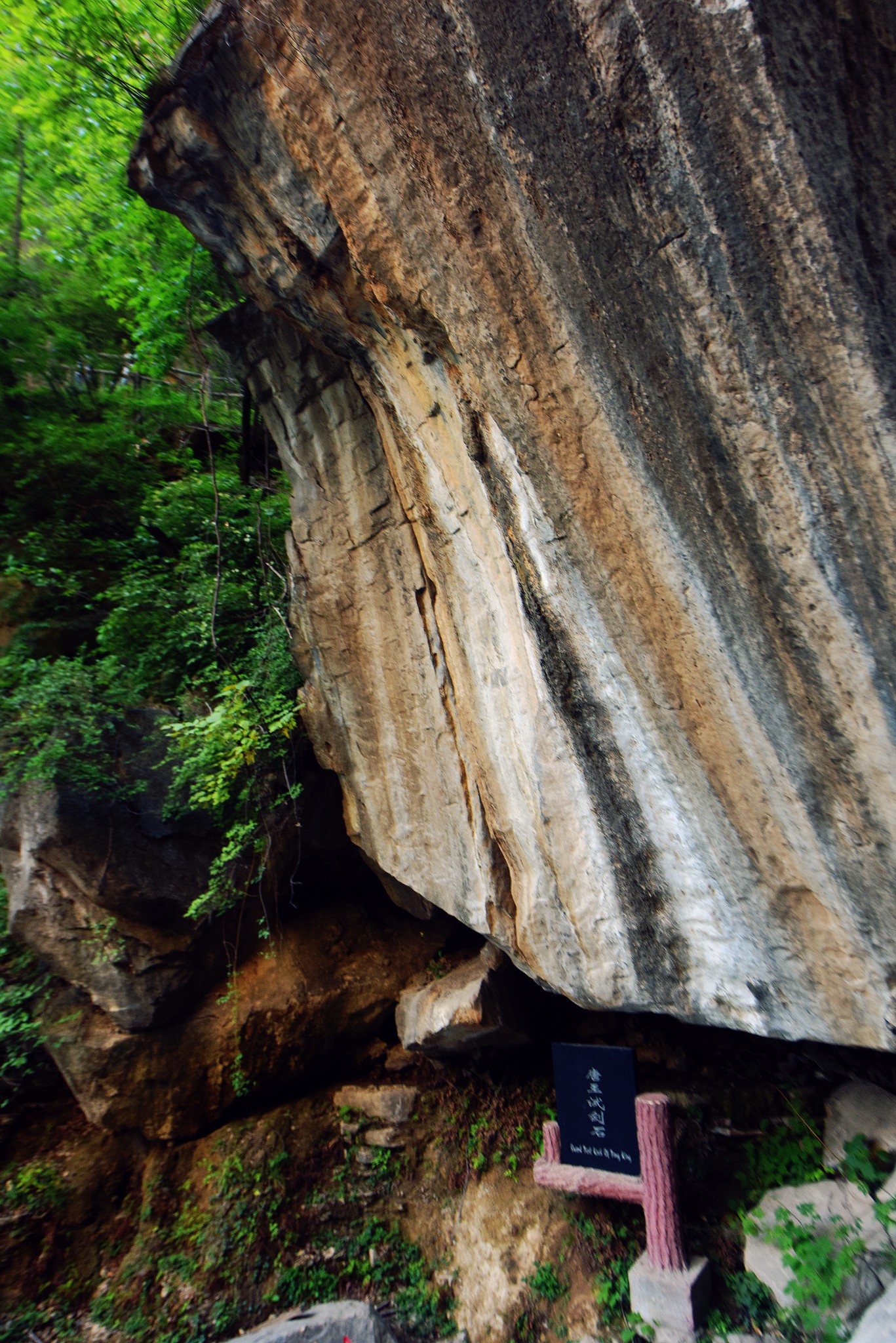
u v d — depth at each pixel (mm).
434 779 4871
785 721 2727
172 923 5770
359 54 2871
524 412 3027
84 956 5652
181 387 9516
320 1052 6129
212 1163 5695
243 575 6957
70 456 7750
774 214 2209
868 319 2178
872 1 2119
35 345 8375
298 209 3730
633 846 3494
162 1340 5039
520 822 4090
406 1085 6113
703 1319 4211
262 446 7672
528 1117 5699
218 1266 5309
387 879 6402
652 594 2947
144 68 5273
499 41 2488
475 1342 4801
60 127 6691
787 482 2445
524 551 3385
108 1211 5637
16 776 5707
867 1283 3932
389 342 4020
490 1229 5266
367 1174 5758
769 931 3113
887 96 2129
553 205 2611
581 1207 5090
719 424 2525
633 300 2561
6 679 6508
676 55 2191
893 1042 2867
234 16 3258
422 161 2904
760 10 2055
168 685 6625
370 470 5055
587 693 3393
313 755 6379
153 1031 5715
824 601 2486
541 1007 6082
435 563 4488
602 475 2902
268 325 5477
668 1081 5445
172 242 6652
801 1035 3182
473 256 2920
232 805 6082
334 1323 4570
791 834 2885
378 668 5215
